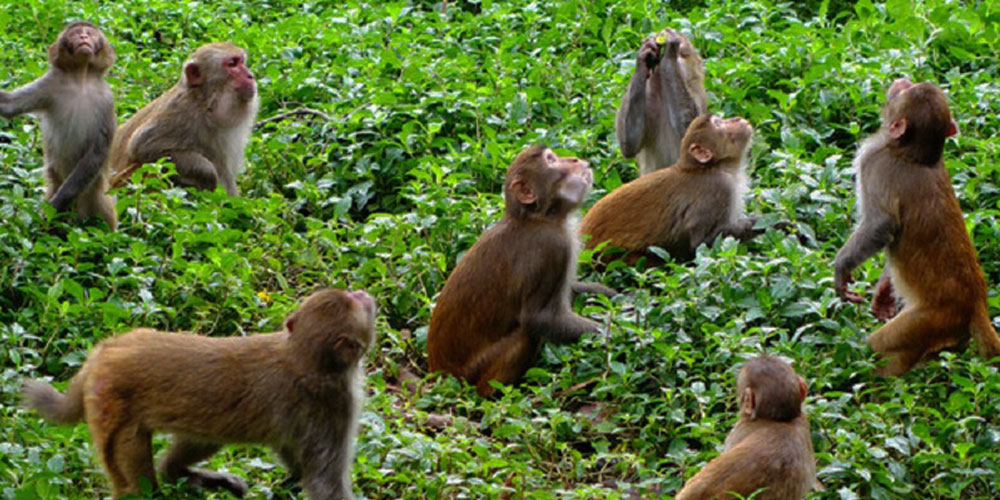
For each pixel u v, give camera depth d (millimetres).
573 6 22031
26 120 18578
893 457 11609
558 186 13266
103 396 10188
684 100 17219
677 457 11430
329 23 22391
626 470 11609
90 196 15578
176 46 21938
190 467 10828
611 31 21328
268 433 10109
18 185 15828
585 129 18141
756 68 19297
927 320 12812
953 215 12984
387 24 22453
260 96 19609
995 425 11977
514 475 11352
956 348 12953
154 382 10102
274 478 11141
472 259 13508
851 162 16875
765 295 13297
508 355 13359
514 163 13500
